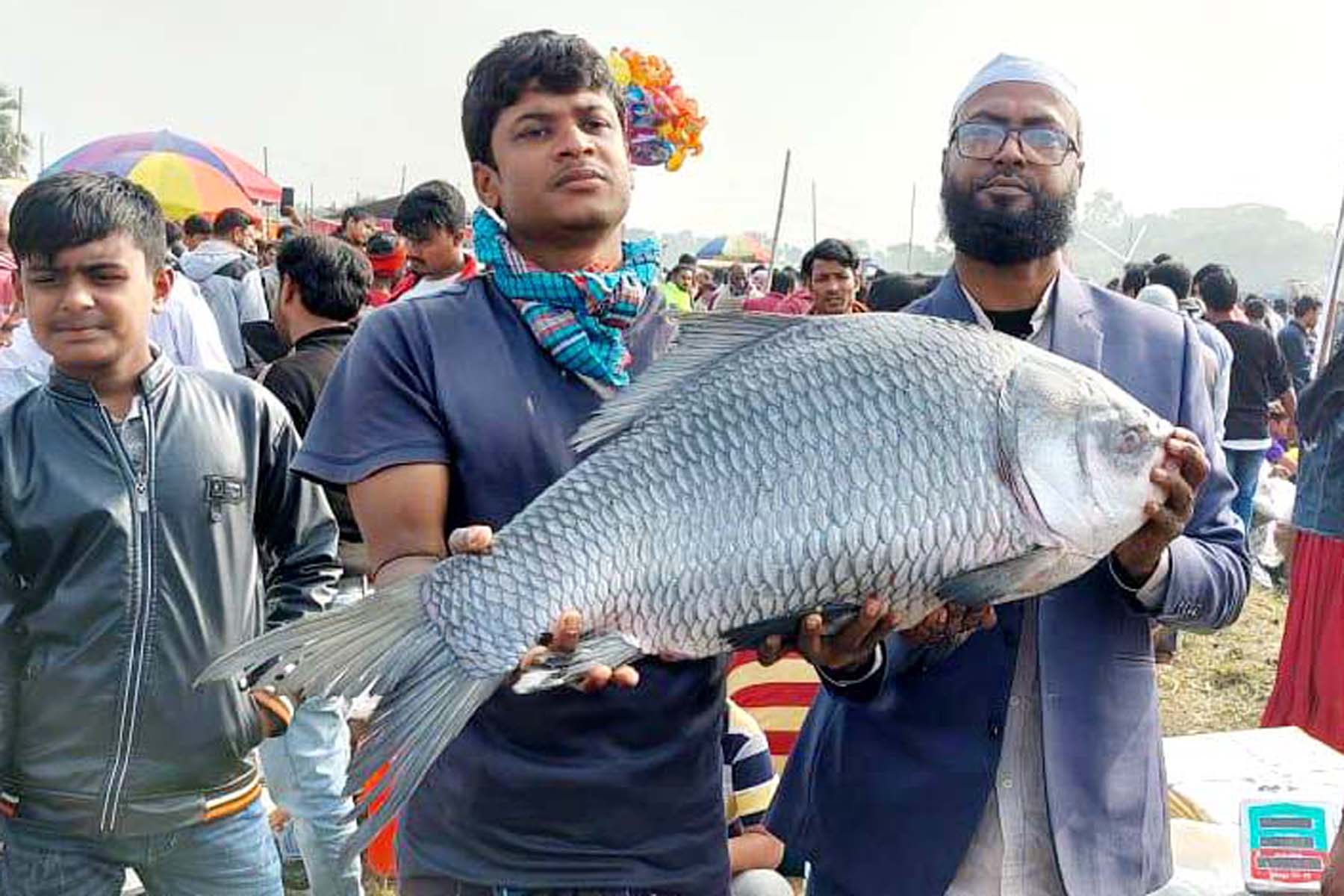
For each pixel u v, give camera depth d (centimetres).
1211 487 252
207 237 1081
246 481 285
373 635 177
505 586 181
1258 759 370
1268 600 862
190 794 281
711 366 198
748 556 184
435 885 214
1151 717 250
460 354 212
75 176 273
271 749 381
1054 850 241
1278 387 880
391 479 207
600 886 208
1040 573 192
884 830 253
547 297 212
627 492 184
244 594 283
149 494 272
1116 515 195
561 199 212
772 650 195
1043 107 244
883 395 188
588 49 217
